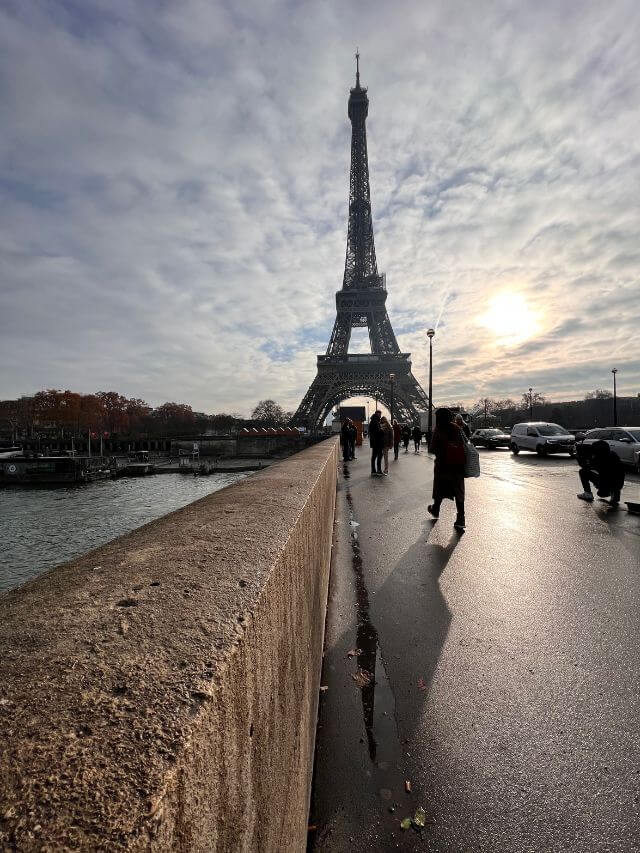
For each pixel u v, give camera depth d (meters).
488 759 2.30
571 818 1.94
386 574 5.28
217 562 1.24
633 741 2.40
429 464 18.42
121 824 0.47
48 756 0.55
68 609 0.95
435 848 1.81
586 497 9.88
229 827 0.78
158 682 0.71
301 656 1.76
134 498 62.69
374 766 2.28
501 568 5.34
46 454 96.06
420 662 3.29
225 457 104.56
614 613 4.03
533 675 3.06
